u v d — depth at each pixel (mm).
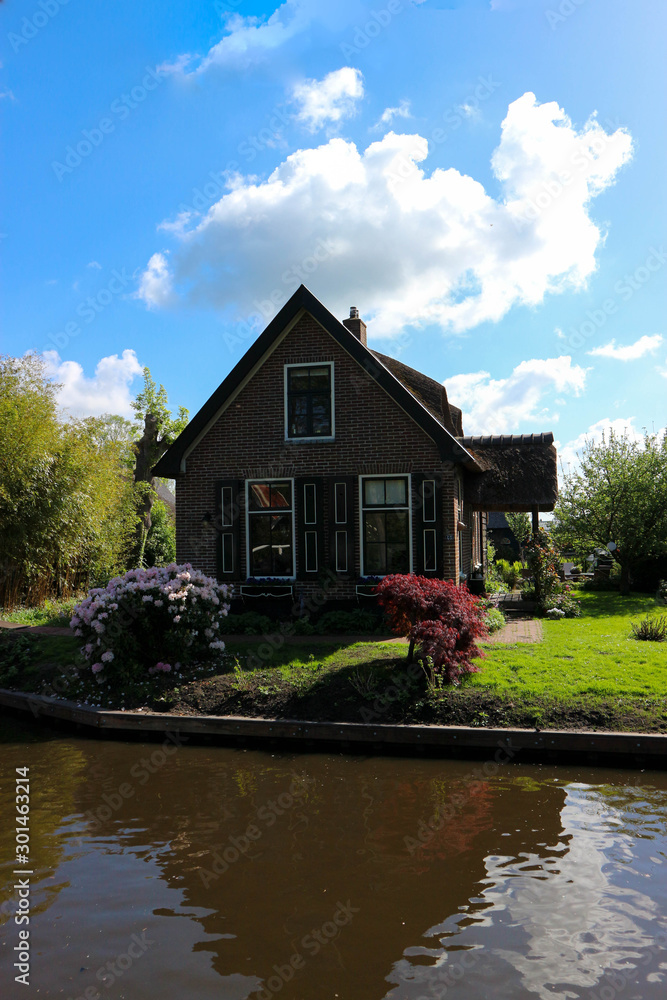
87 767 8352
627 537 21281
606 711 8500
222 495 15086
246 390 15109
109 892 5398
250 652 11492
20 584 17438
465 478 17141
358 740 8695
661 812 6633
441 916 4961
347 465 14500
